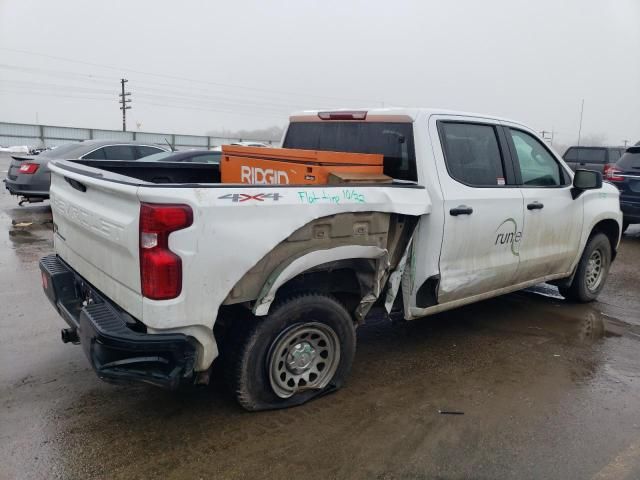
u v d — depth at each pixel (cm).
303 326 345
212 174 517
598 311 588
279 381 345
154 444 312
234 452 307
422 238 400
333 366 369
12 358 419
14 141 4434
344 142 459
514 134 484
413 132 403
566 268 560
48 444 308
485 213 435
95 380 387
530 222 484
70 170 366
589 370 434
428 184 396
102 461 295
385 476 291
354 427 337
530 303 611
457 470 298
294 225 313
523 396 387
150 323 283
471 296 457
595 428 346
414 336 498
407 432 334
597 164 1708
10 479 277
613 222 609
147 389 376
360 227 349
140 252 279
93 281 343
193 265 283
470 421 350
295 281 352
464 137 434
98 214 315
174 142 4775
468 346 477
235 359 329
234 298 307
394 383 400
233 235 292
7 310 527
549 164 521
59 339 458
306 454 307
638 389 403
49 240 864
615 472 300
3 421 330
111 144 1130
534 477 294
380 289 385
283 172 405
